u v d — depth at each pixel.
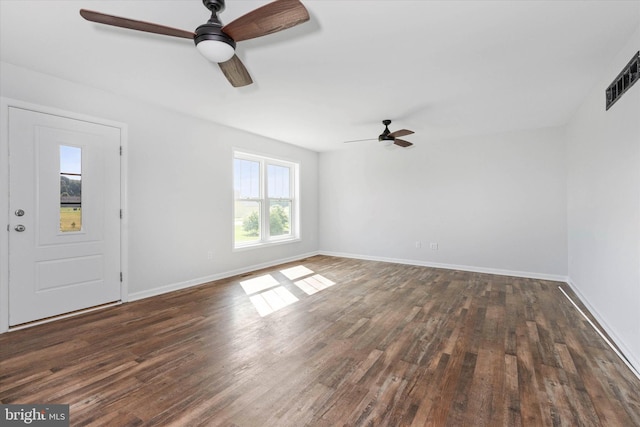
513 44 2.36
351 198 6.61
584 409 1.71
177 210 4.08
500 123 4.54
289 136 5.45
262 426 1.58
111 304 3.43
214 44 1.71
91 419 1.62
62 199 3.05
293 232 6.46
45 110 2.92
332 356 2.32
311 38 2.27
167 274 3.98
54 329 2.78
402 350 2.41
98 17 1.56
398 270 5.36
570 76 2.93
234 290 4.08
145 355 2.32
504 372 2.09
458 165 5.43
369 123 4.56
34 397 1.81
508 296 3.84
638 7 1.91
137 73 2.90
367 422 1.61
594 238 3.21
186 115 4.17
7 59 2.63
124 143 3.51
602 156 2.94
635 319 2.20
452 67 2.75
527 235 4.88
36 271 2.90
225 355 2.33
